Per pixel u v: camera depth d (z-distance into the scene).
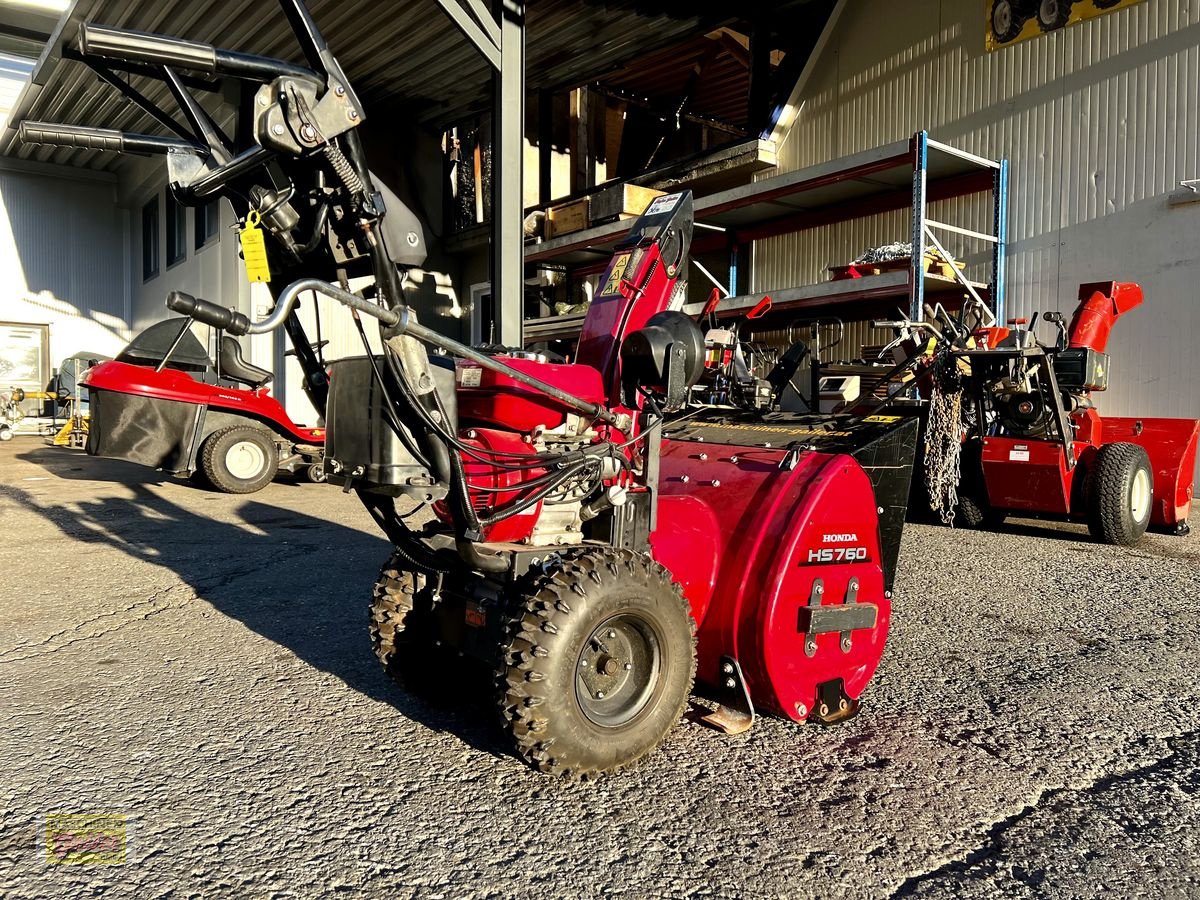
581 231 14.14
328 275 2.77
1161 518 7.32
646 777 2.84
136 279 20.53
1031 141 10.66
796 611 3.07
